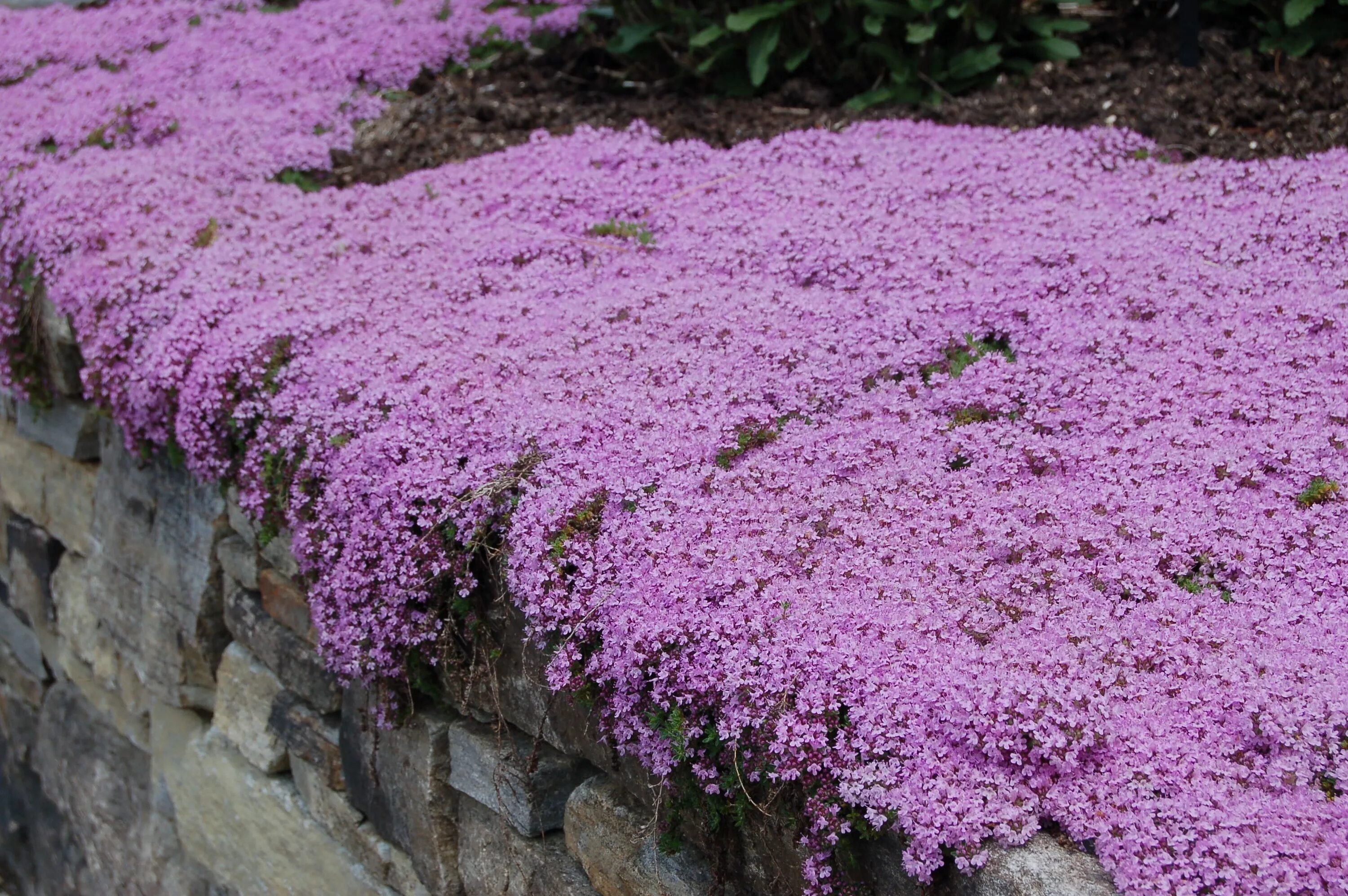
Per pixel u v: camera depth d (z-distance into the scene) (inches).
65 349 226.8
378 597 149.6
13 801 315.6
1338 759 100.0
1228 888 90.7
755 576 121.5
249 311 185.8
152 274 201.0
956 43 244.7
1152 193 192.5
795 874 113.4
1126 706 105.4
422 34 291.7
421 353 166.7
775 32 246.1
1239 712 104.7
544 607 128.6
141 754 246.2
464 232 206.1
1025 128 221.1
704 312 169.9
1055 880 94.9
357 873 178.2
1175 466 132.3
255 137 253.3
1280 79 216.4
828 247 183.5
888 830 104.7
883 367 155.9
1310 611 114.9
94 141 268.5
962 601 117.6
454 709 157.2
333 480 156.4
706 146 229.3
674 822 124.4
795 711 110.7
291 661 182.4
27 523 274.4
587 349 163.6
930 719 106.6
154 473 210.8
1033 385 147.8
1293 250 171.6
